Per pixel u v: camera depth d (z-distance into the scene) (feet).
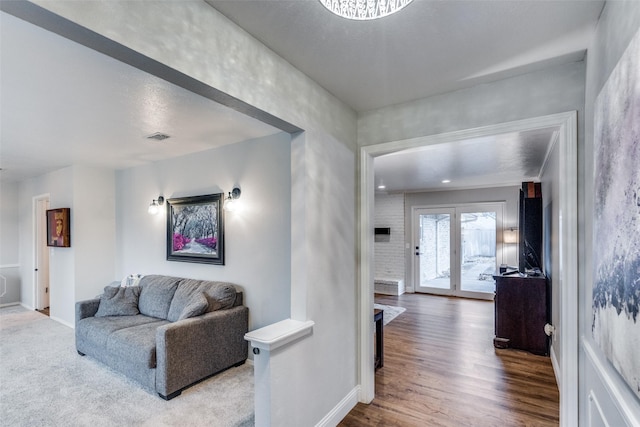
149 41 4.01
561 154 6.42
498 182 20.75
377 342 11.12
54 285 16.56
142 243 15.15
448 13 4.96
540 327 12.42
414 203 25.29
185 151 12.86
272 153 10.80
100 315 12.23
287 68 6.47
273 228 10.76
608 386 4.21
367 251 8.86
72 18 3.30
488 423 7.91
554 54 6.10
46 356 11.73
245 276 11.46
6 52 5.67
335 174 7.99
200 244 12.70
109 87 7.11
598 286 4.59
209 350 9.89
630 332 3.38
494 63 6.45
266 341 5.87
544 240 14.82
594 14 4.95
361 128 8.98
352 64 6.55
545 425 7.82
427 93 7.84
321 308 7.40
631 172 3.38
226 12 4.99
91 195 15.71
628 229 3.45
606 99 4.30
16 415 8.13
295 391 6.58
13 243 20.13
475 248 23.07
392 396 9.19
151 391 9.22
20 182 20.07
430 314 18.38
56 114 8.67
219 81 4.95
